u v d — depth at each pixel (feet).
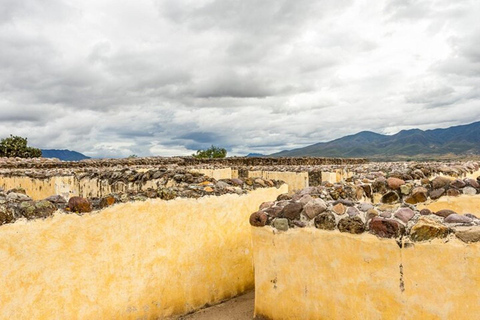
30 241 11.89
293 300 13.82
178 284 16.48
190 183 20.90
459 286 10.11
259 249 14.83
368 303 11.78
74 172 32.99
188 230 16.96
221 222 18.48
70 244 12.92
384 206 12.62
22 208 11.91
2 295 11.29
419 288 10.76
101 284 13.80
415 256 10.80
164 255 15.93
